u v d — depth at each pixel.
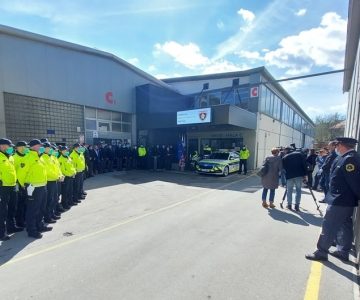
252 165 19.45
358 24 9.37
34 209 5.23
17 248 4.62
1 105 12.00
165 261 4.04
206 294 3.15
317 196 9.47
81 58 15.64
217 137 21.00
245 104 20.36
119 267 3.85
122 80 18.61
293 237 5.10
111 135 17.95
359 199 3.89
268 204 7.91
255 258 4.14
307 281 3.46
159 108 19.78
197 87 23.06
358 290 3.26
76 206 7.72
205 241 4.88
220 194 9.58
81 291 3.23
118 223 6.05
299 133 41.78
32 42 13.16
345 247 4.11
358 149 5.08
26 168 5.18
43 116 13.75
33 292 3.22
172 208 7.46
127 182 12.38
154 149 18.03
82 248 4.59
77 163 8.28
